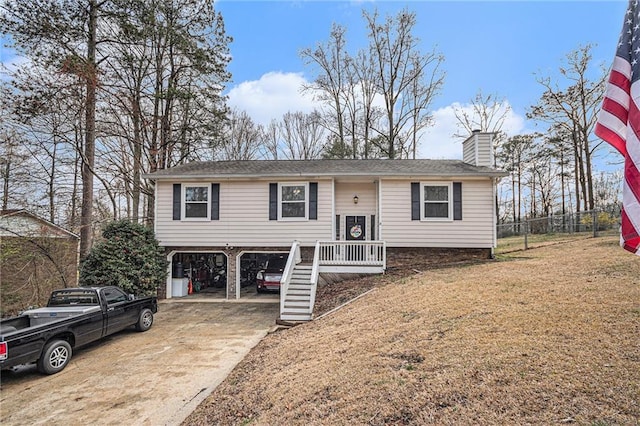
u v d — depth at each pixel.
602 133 4.66
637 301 5.97
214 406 5.39
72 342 7.67
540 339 4.91
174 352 8.09
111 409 5.54
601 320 5.30
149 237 13.73
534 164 35.75
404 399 4.10
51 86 14.21
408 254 13.89
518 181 38.34
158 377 6.70
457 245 13.70
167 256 14.52
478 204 13.74
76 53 14.85
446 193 13.87
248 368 6.81
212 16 19.95
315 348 6.72
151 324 10.37
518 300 6.87
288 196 14.30
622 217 4.20
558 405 3.49
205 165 16.27
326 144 30.89
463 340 5.31
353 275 12.85
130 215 23.95
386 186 14.00
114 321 8.84
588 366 4.06
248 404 5.19
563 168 33.62
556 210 36.91
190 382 6.42
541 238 20.80
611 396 3.50
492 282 8.76
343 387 4.75
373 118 28.80
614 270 8.58
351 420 3.98
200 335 9.45
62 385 6.51
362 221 14.98
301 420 4.25
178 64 20.42
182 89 19.97
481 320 6.04
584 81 25.28
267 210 14.27
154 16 17.78
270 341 8.45
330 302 10.75
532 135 32.81
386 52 27.66
